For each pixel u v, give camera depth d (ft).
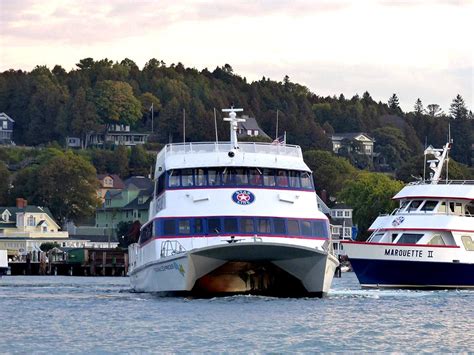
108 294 545.85
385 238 615.57
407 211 616.39
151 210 500.74
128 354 325.21
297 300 459.73
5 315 422.41
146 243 485.97
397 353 333.01
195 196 454.40
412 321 408.46
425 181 643.45
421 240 601.62
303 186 462.19
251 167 458.09
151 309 424.87
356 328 381.40
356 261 602.85
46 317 414.00
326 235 458.09
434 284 595.88
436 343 353.51
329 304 453.99
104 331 369.71
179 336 356.59
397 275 596.70
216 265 439.22
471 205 613.52
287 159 466.70
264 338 353.72
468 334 375.86
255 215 450.71
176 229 451.12
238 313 410.11
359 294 536.83
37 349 334.03
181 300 453.99
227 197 453.99
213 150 477.77
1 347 338.13
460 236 598.34
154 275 464.24
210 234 449.06
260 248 426.10
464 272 594.65
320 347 339.77
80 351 330.13
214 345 339.98
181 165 459.73
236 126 482.69
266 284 470.80
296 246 427.33
